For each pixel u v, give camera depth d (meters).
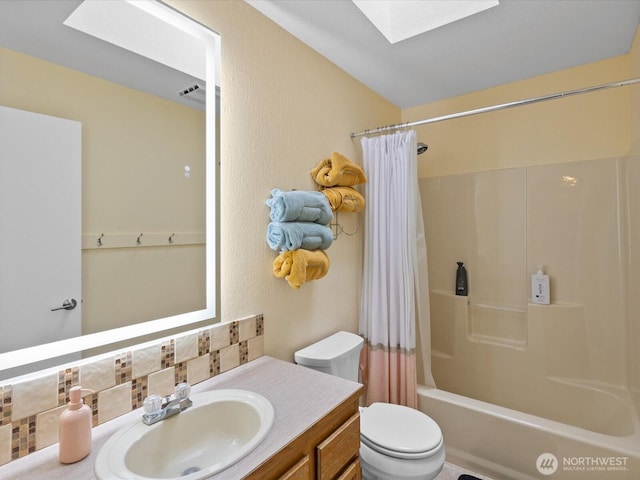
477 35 1.69
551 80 2.10
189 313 1.21
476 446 1.69
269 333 1.48
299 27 1.58
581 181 2.00
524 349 2.11
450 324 2.39
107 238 1.03
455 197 2.44
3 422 0.76
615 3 1.46
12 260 0.85
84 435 0.77
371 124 2.29
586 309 1.97
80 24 0.98
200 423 0.97
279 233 1.39
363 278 2.06
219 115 1.29
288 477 0.81
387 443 1.31
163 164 1.16
